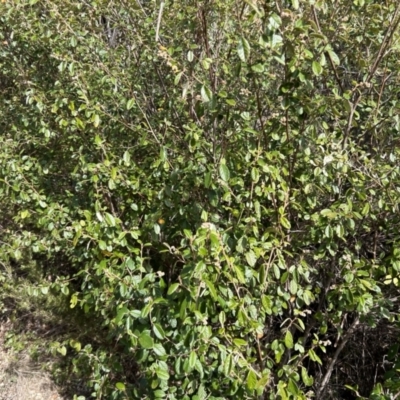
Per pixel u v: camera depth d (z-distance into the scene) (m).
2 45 3.16
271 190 1.82
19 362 3.62
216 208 2.13
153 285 1.76
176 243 2.31
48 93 2.83
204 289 1.53
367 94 2.41
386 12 2.18
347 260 1.96
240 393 1.76
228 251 1.71
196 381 1.82
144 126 2.54
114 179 2.15
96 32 2.94
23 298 3.35
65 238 2.36
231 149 2.07
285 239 2.08
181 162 2.08
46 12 2.92
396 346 1.98
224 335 1.64
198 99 1.89
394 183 2.04
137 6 2.56
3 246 3.04
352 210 1.97
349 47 2.43
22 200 2.62
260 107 1.94
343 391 2.90
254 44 1.79
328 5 2.23
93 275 2.26
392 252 1.98
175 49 2.04
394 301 2.38
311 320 2.42
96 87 2.61
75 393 3.35
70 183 3.09
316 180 2.01
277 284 2.09
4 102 3.39
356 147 2.25
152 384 1.77
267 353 2.14
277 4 1.51
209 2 1.99
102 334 3.08
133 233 1.91
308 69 1.87
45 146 2.97
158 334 1.60
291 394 1.74
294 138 1.98
